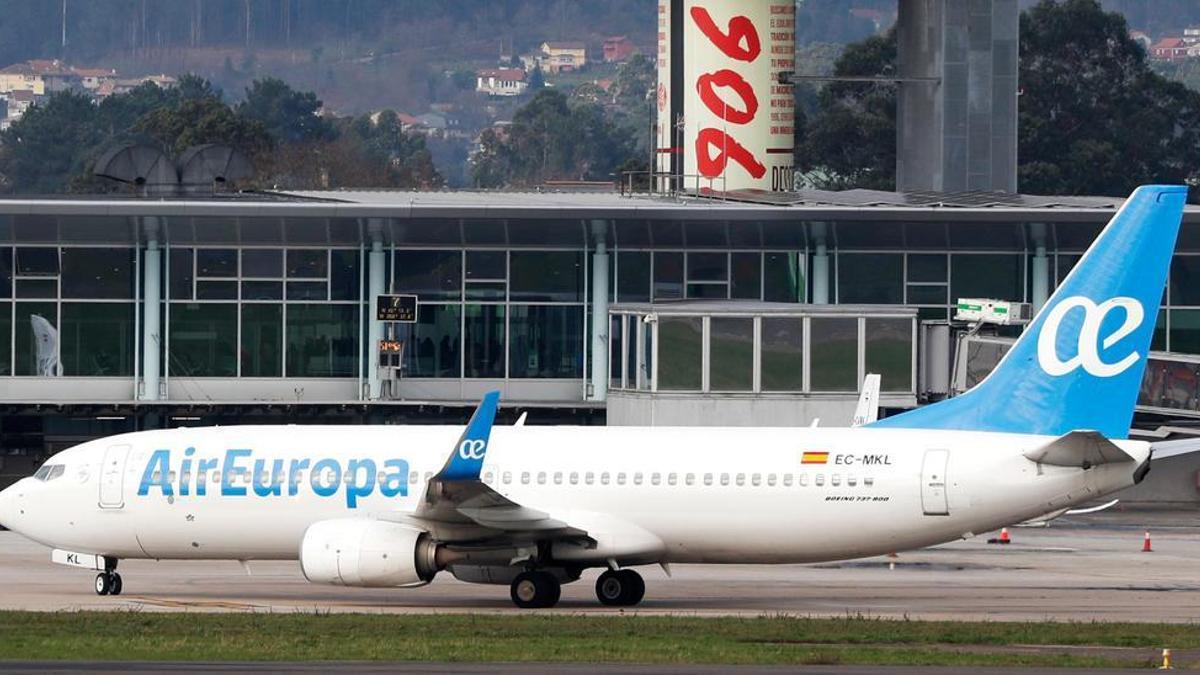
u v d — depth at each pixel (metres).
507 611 166.75
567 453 174.38
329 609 167.75
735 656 131.25
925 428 171.38
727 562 174.00
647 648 135.00
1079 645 138.62
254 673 123.50
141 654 133.00
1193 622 156.62
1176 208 165.12
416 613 161.88
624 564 173.50
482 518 165.75
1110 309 166.38
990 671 124.19
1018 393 169.00
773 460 170.75
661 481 171.75
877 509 168.12
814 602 173.88
